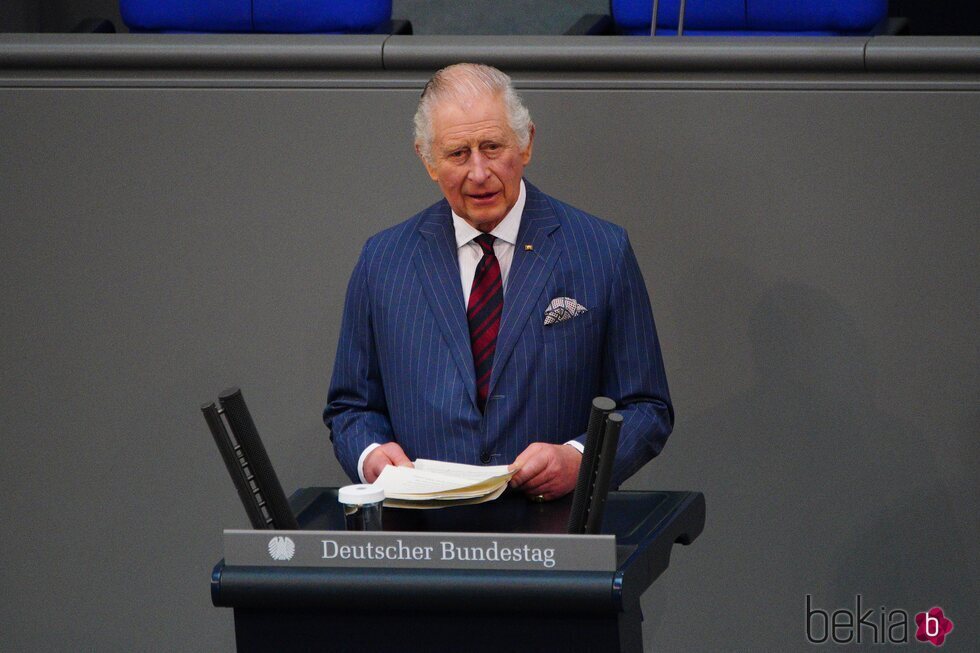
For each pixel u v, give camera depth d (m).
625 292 8.66
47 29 17.86
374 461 8.19
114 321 10.98
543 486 7.61
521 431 8.40
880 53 9.84
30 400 11.09
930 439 10.10
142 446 11.02
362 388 8.96
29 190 10.97
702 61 10.14
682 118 10.30
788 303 10.26
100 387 11.03
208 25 12.80
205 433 10.97
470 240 8.68
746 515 10.41
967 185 9.91
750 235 10.28
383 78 10.60
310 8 12.64
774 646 10.42
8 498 11.16
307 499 7.91
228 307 10.91
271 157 10.77
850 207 10.11
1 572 11.22
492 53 10.39
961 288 9.99
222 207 10.84
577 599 6.33
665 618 10.58
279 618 6.77
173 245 10.91
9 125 10.94
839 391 10.23
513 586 6.40
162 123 10.81
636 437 8.38
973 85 9.81
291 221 10.80
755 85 10.15
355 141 10.68
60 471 11.11
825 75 10.05
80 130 10.88
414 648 6.66
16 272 11.04
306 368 10.87
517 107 8.16
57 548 11.15
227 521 10.98
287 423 10.92
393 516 7.38
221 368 10.95
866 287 10.13
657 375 8.70
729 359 10.38
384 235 8.96
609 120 10.41
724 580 10.46
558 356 8.45
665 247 10.41
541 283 8.49
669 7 12.88
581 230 8.71
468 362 8.43
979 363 10.00
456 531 7.05
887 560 10.23
